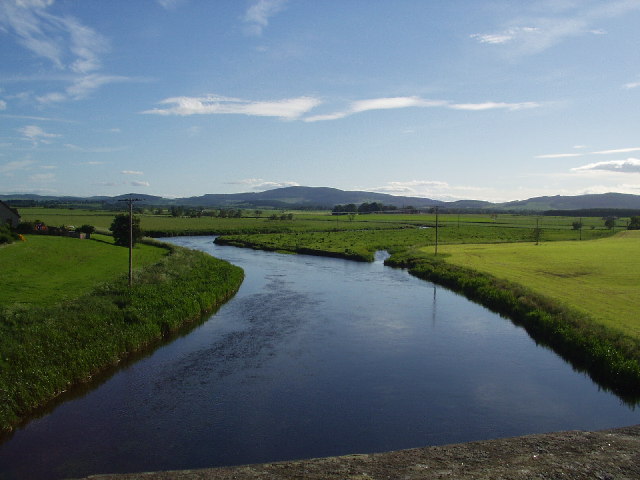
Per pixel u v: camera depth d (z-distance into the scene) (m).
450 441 17.12
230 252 77.38
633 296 37.66
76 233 66.62
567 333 27.20
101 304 29.00
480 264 57.72
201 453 16.08
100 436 17.03
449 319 34.12
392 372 23.69
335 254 72.94
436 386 22.02
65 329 24.05
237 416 18.80
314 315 34.81
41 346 21.58
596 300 36.09
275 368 24.02
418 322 33.28
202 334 29.61
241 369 23.81
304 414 19.09
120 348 24.47
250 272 55.41
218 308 36.50
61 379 20.20
